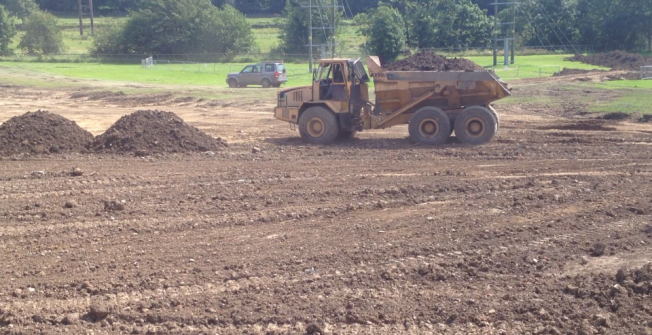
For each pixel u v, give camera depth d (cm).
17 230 1117
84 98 3603
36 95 3756
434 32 8500
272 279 883
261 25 11244
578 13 8706
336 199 1298
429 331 740
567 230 1074
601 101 2939
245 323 761
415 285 860
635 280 837
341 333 735
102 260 967
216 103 3300
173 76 5466
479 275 888
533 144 1948
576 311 773
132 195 1341
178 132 1903
